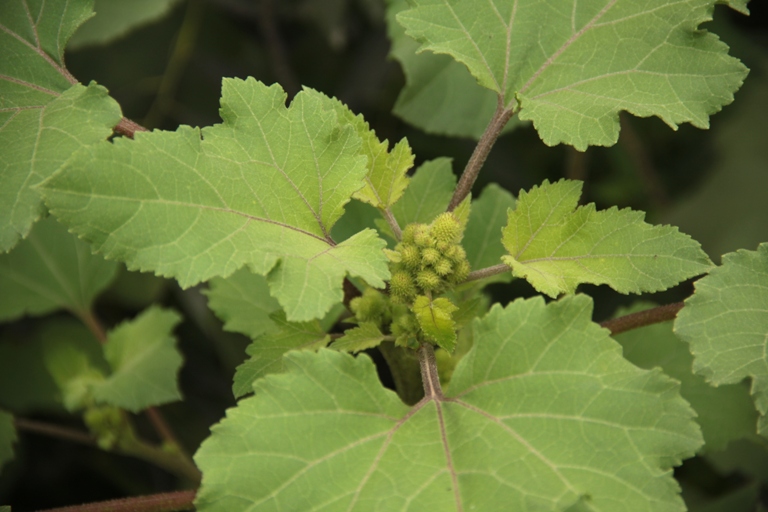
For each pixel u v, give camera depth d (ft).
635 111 1.25
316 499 1.11
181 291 1.76
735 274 1.21
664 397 1.12
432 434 1.15
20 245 1.67
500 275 1.45
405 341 1.25
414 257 1.25
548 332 1.16
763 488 1.61
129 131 1.26
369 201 1.29
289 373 1.14
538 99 1.30
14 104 1.25
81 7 1.29
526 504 1.10
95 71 1.79
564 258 1.25
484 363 1.17
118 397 1.52
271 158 1.20
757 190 1.75
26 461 1.77
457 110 1.59
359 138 1.22
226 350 1.73
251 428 1.12
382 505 1.11
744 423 1.43
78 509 1.34
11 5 1.29
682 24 1.28
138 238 1.13
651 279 1.21
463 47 1.32
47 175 1.16
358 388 1.15
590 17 1.32
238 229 1.16
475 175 1.33
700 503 1.63
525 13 1.33
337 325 1.66
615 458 1.11
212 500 1.10
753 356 1.18
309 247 1.18
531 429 1.13
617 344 1.15
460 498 1.11
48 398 1.76
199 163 1.17
